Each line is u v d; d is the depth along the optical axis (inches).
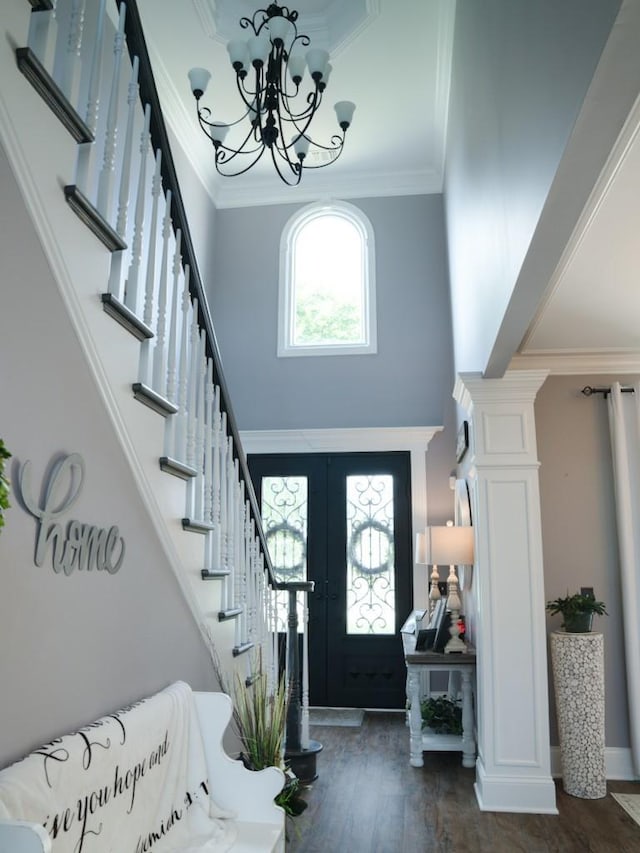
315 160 256.8
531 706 146.4
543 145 85.5
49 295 65.3
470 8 155.8
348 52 202.5
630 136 90.9
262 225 269.1
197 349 109.2
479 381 158.1
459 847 122.6
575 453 178.5
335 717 216.4
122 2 83.5
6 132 58.4
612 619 170.6
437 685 225.8
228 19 195.0
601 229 116.6
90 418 72.8
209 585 109.3
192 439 103.4
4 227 58.4
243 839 84.0
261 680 118.6
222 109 227.1
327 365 253.8
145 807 74.6
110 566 77.5
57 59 70.7
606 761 164.4
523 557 152.6
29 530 61.9
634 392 174.4
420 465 239.9
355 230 267.3
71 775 60.9
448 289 249.1
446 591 230.4
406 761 172.4
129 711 76.1
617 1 55.1
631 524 168.1
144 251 147.8
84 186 70.9
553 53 79.4
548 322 156.6
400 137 243.0
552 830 131.0
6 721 58.0
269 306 261.4
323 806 142.0
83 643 71.4
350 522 240.7
